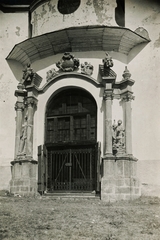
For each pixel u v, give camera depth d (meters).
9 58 18.48
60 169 16.19
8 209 11.29
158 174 15.11
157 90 15.98
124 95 15.80
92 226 8.68
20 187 15.48
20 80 18.28
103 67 15.59
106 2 17.31
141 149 15.55
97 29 15.86
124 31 15.90
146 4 17.20
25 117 16.66
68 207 11.82
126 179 14.35
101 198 14.14
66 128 16.86
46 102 16.91
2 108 18.02
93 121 16.48
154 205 12.70
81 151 16.06
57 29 17.53
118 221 9.27
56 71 17.00
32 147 16.28
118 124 15.38
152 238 7.62
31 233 8.00
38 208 11.54
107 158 14.55
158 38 16.61
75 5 17.50
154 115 15.73
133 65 16.66
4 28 19.11
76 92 16.98
